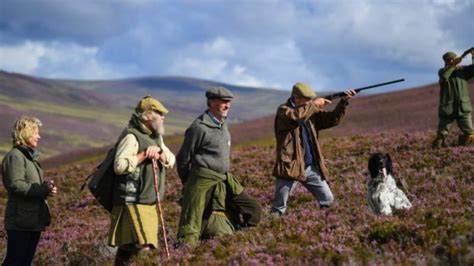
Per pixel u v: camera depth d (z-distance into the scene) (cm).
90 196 2269
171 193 2092
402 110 6825
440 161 1828
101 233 1502
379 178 1148
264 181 2027
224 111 1102
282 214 1245
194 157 1094
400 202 1136
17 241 1006
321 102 1198
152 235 960
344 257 854
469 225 904
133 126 972
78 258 1217
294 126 1203
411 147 2247
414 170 1761
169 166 989
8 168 988
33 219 1008
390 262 805
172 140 7500
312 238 998
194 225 1089
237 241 1052
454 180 1518
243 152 3094
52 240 1491
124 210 962
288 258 899
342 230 1013
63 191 2566
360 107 7856
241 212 1138
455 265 786
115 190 967
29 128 1009
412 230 926
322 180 1246
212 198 1103
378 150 2350
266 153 2906
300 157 1210
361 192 1532
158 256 1023
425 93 7962
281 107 1208
